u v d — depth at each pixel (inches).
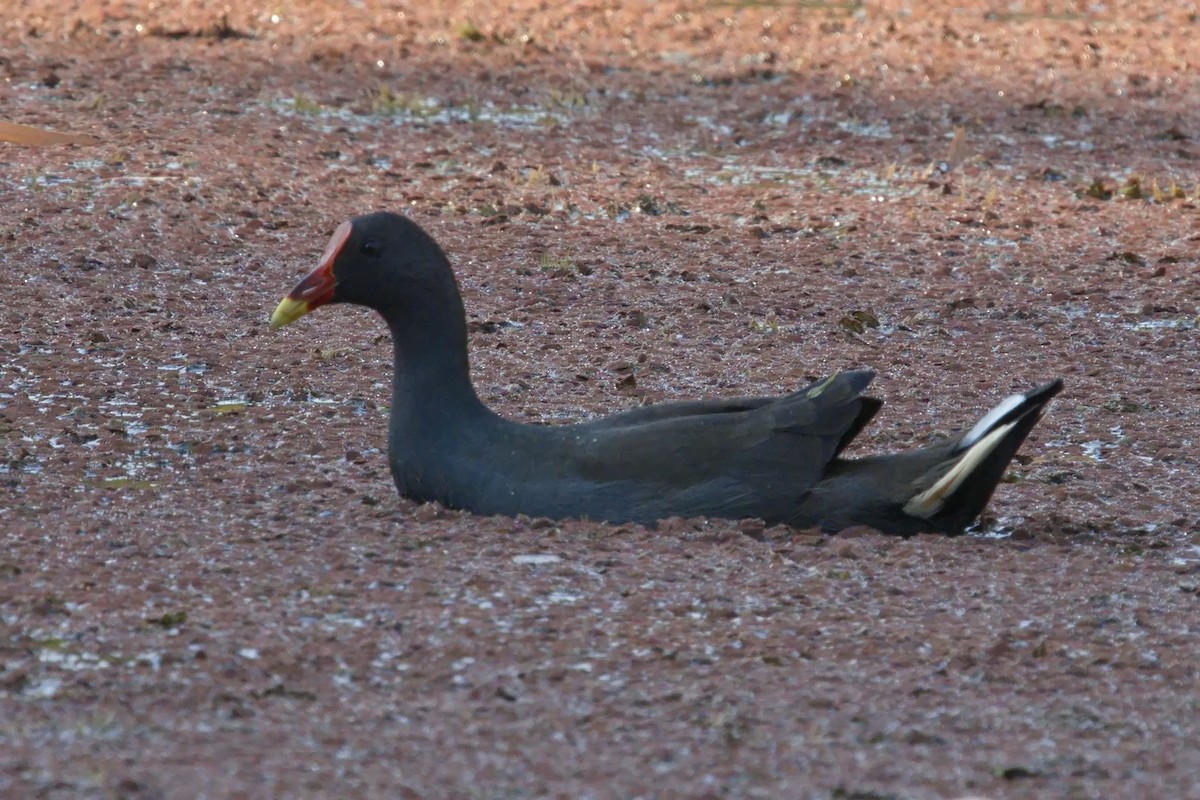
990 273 647.8
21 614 333.1
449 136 800.3
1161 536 411.2
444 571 363.9
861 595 358.6
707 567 368.8
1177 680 322.3
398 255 399.2
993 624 345.7
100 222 647.1
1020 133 842.8
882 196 740.0
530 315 587.2
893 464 395.2
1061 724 300.2
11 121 767.7
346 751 279.9
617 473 392.5
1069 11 1123.9
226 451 452.4
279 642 323.6
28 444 448.5
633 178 751.1
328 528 390.3
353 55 936.9
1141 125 859.4
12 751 274.4
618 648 327.0
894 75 941.8
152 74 871.7
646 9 1087.0
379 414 489.4
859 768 278.7
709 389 518.9
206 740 281.9
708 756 281.7
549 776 273.1
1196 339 582.6
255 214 671.8
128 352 531.8
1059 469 460.8
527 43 982.4
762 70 935.7
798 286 625.3
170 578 357.4
